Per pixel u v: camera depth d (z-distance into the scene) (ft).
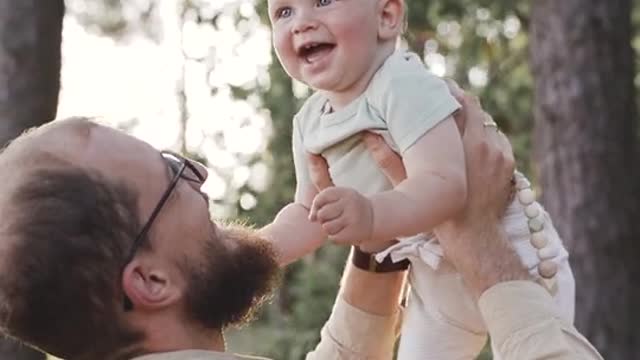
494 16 37.29
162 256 8.25
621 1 28.14
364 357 10.82
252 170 35.37
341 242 8.87
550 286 10.04
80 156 8.13
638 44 39.29
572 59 27.73
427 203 9.13
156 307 8.22
